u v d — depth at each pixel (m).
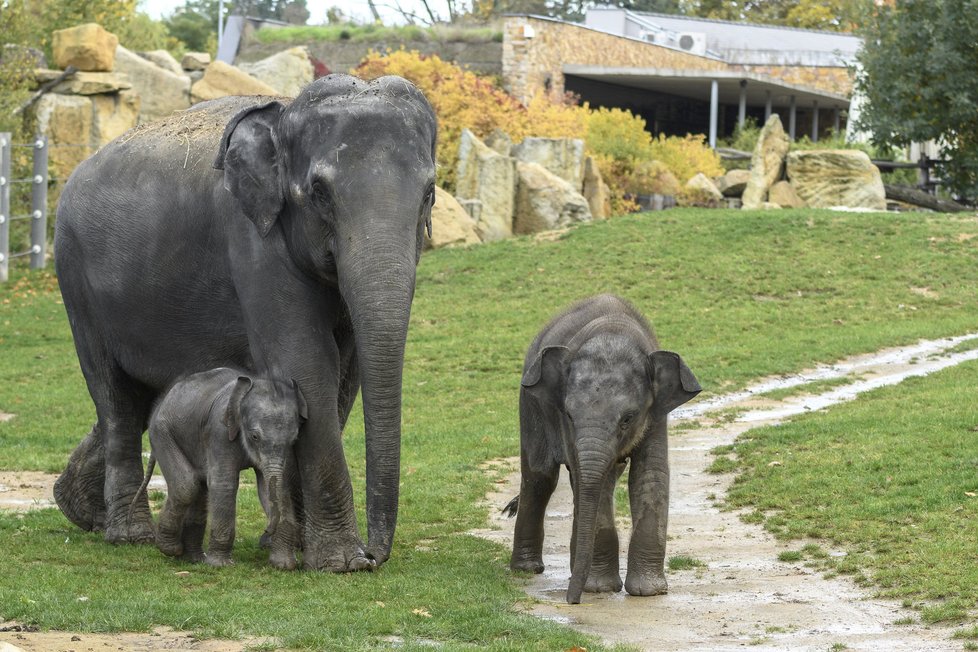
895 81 43.25
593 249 34.66
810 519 12.44
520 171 38.88
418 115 9.91
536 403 10.29
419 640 8.08
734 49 71.06
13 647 7.11
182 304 10.88
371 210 9.42
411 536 12.24
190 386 10.30
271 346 10.12
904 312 29.27
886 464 14.21
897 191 44.47
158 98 40.03
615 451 8.93
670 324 28.28
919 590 9.52
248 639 7.93
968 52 42.66
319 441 10.08
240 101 11.66
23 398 22.17
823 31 77.12
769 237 35.22
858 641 8.37
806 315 29.06
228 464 9.91
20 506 13.38
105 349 11.67
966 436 15.34
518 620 8.57
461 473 15.99
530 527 10.61
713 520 13.06
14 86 35.53
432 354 26.14
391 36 57.75
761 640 8.40
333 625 8.26
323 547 10.15
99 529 12.02
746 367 23.72
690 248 34.50
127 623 8.10
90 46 36.56
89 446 12.01
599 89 61.97
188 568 10.03
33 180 34.12
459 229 36.47
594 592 9.80
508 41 54.97
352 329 10.66
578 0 91.94
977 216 37.12
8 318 29.80
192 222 10.70
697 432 18.72
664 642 8.37
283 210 9.98
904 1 43.41
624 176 45.88
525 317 29.38
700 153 51.28
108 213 11.30
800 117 71.94
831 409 19.30
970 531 11.17
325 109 9.72
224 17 83.81
